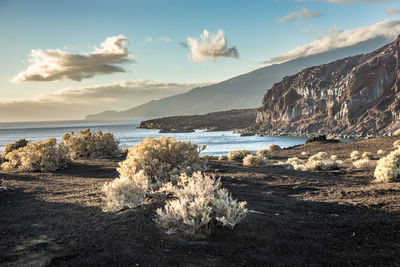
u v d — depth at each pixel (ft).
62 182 31.60
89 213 17.89
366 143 100.89
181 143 34.40
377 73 533.55
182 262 11.09
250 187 27.37
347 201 21.31
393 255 11.64
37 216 17.31
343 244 13.05
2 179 33.09
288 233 14.28
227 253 12.00
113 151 63.52
